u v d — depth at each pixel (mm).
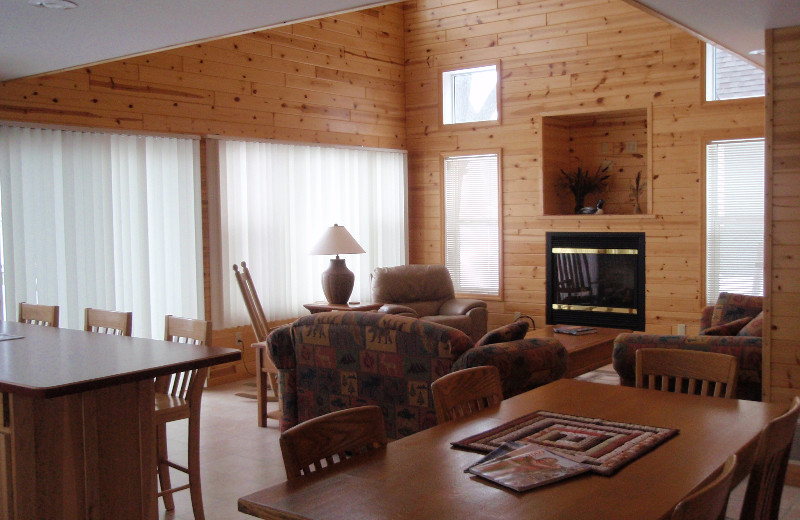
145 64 6121
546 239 8094
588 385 2873
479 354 3758
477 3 8422
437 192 8859
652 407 2514
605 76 7637
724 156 7008
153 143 6160
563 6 7859
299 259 7434
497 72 8305
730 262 7035
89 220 5688
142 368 2686
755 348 4203
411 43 8938
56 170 5527
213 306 6637
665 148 7301
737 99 6879
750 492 1882
